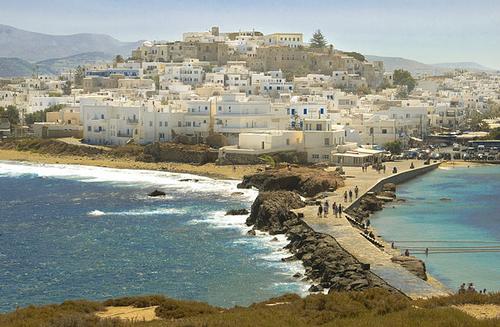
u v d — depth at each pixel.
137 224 112.38
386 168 173.38
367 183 143.38
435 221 114.38
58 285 79.44
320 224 99.31
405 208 126.88
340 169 161.00
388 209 126.12
